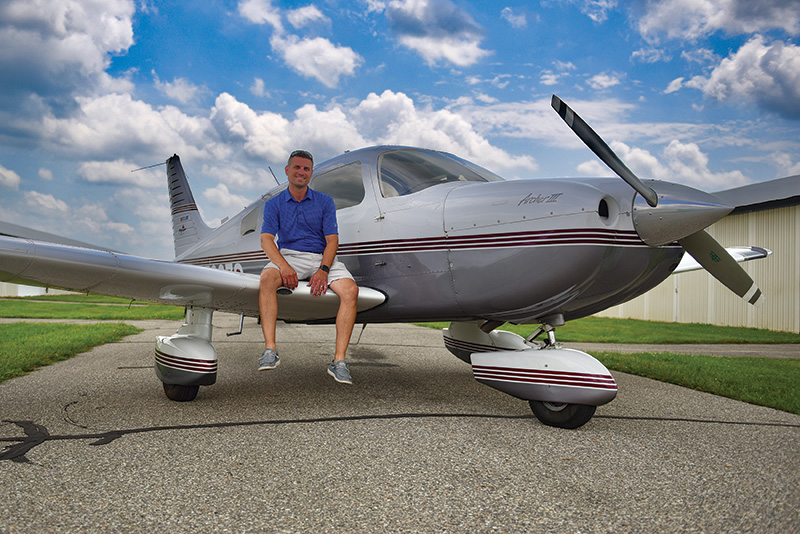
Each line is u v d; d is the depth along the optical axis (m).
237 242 4.42
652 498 1.67
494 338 3.84
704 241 3.02
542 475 1.88
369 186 3.43
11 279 2.61
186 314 3.51
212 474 1.84
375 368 4.70
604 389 2.44
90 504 1.56
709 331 11.00
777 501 1.64
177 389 3.07
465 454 2.12
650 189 2.50
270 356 2.79
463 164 3.62
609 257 2.62
